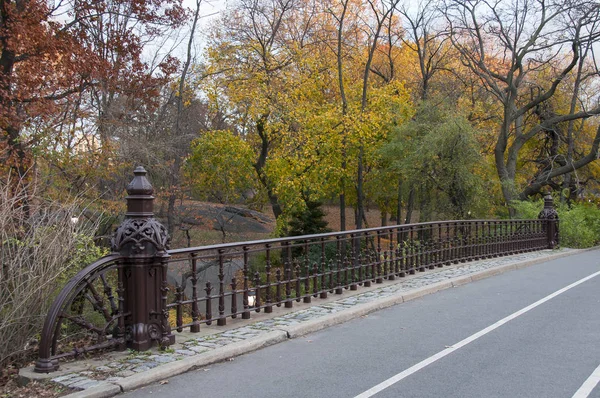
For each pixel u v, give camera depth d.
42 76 16.11
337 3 31.66
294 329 7.40
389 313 8.95
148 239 6.24
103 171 16.80
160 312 6.38
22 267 6.44
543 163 35.91
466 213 24.78
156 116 22.61
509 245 18.41
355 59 32.03
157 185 23.34
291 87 27.31
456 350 6.65
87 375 5.40
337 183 28.39
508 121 31.38
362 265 11.00
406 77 35.41
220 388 5.30
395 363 6.12
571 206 28.52
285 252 9.28
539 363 6.05
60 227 7.11
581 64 30.91
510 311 9.03
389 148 26.62
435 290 11.10
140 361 5.86
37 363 5.48
